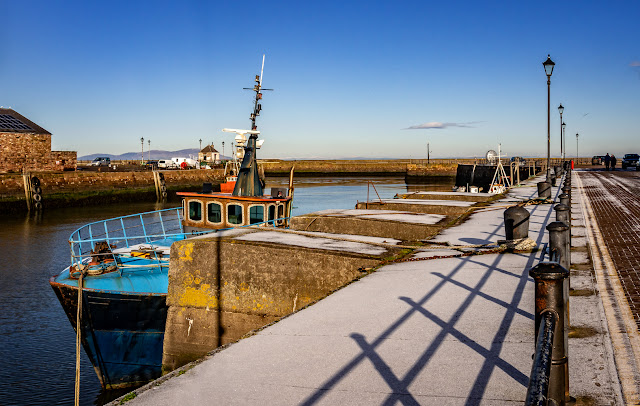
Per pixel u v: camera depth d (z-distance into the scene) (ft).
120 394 38.24
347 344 17.33
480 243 35.91
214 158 428.56
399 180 336.08
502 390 13.35
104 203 196.44
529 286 23.54
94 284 39.09
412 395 13.35
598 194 80.69
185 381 14.82
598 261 29.48
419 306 21.30
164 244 49.32
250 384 14.43
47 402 35.55
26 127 203.31
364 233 45.75
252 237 34.73
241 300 31.17
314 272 30.22
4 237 103.40
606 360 14.83
